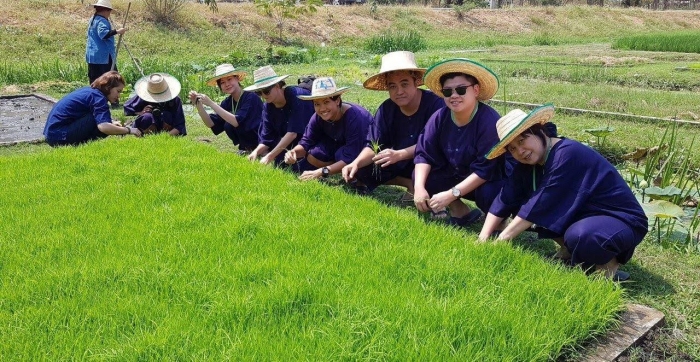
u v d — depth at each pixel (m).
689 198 5.61
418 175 4.98
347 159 5.75
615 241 3.76
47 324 3.06
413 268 3.72
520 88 12.07
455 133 4.82
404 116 5.44
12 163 6.09
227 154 6.43
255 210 4.64
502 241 4.02
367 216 4.66
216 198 4.98
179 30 20.72
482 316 3.11
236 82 7.01
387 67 5.05
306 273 3.55
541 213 3.95
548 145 3.97
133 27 19.70
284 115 6.38
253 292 3.34
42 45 17.33
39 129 8.93
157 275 3.51
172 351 2.81
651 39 24.08
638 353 3.20
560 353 3.04
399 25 29.33
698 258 4.45
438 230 4.41
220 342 2.89
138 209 4.73
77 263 3.71
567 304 3.33
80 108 7.20
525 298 3.37
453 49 24.91
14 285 3.46
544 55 20.16
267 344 2.84
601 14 38.50
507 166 4.77
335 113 5.69
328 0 35.53
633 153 6.81
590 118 9.16
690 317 3.60
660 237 4.82
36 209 4.71
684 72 14.38
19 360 2.75
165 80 7.70
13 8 18.38
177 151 6.47
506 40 28.59
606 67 16.02
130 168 5.81
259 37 22.72
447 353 2.79
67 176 5.63
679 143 7.05
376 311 3.13
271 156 6.34
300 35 24.64
